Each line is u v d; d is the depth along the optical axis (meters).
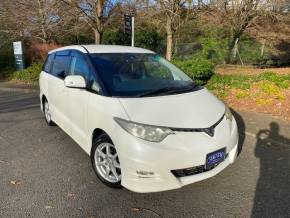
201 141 3.19
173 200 3.38
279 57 17.91
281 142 4.91
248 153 4.61
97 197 3.45
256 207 3.24
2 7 14.42
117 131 3.28
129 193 3.53
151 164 3.05
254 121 6.01
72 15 13.16
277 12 15.49
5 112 7.55
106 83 3.82
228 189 3.60
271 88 8.04
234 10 15.74
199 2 12.66
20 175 3.99
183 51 17.27
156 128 3.13
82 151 4.81
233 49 16.81
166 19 12.57
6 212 3.17
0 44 15.84
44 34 14.58
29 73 12.86
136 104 3.43
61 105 5.00
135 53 4.64
